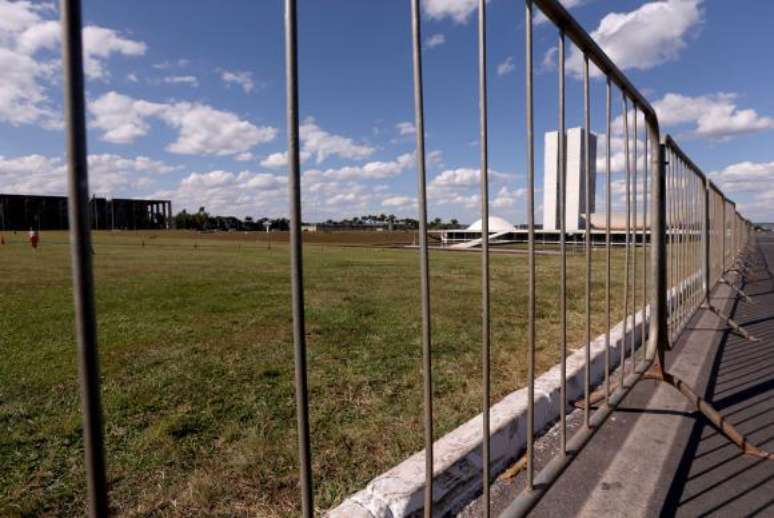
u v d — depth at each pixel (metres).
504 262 18.44
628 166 2.76
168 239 61.69
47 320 6.30
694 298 6.08
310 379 3.64
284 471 2.26
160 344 4.83
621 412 3.14
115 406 3.09
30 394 3.39
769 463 2.47
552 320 6.02
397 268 15.71
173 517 1.91
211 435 2.67
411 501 1.89
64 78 0.67
